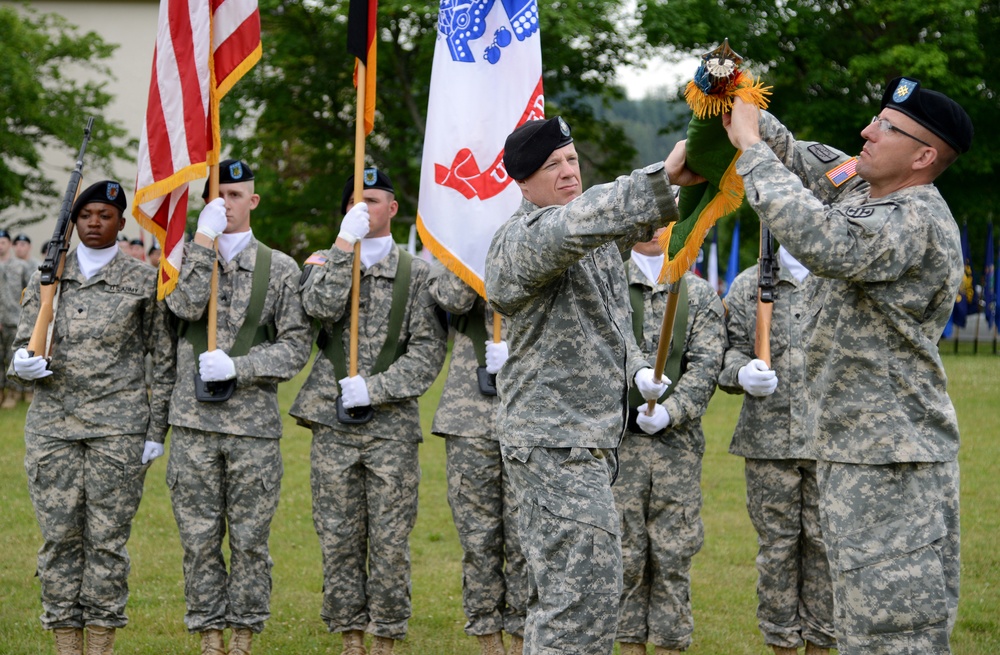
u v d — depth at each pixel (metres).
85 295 6.55
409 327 6.79
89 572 6.43
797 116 27.72
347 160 33.34
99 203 6.59
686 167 4.31
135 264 6.73
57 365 6.46
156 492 11.16
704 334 6.45
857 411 4.44
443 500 10.95
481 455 6.59
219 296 6.68
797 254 4.19
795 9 28.09
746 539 9.44
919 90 4.45
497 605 6.65
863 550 4.38
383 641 6.68
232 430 6.50
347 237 6.53
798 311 6.46
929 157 4.45
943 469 4.46
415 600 7.94
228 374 6.45
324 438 6.69
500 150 6.79
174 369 6.67
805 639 6.41
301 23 31.20
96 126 27.42
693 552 6.35
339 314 6.61
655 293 6.48
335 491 6.66
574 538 4.42
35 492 6.45
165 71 6.61
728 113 4.23
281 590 8.17
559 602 4.41
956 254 4.41
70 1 36.81
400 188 32.62
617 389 4.62
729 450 6.62
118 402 6.51
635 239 4.51
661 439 6.29
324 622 7.21
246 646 6.56
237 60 6.89
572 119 33.66
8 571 8.43
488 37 6.89
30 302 6.65
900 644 4.31
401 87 32.69
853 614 4.40
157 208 6.66
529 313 4.54
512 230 4.45
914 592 4.29
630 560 6.28
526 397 4.56
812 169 4.93
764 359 6.17
